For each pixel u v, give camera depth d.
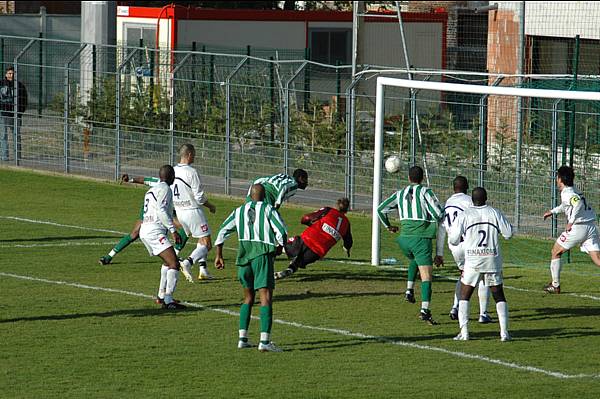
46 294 36.72
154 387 26.16
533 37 67.25
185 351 29.61
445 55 87.69
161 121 66.44
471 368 28.41
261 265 29.52
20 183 64.56
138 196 60.88
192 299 36.56
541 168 53.19
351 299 37.28
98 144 67.75
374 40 86.25
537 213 52.72
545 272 43.50
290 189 38.78
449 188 55.53
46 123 69.56
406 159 57.16
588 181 51.97
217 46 79.25
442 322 34.03
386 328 32.94
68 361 28.39
